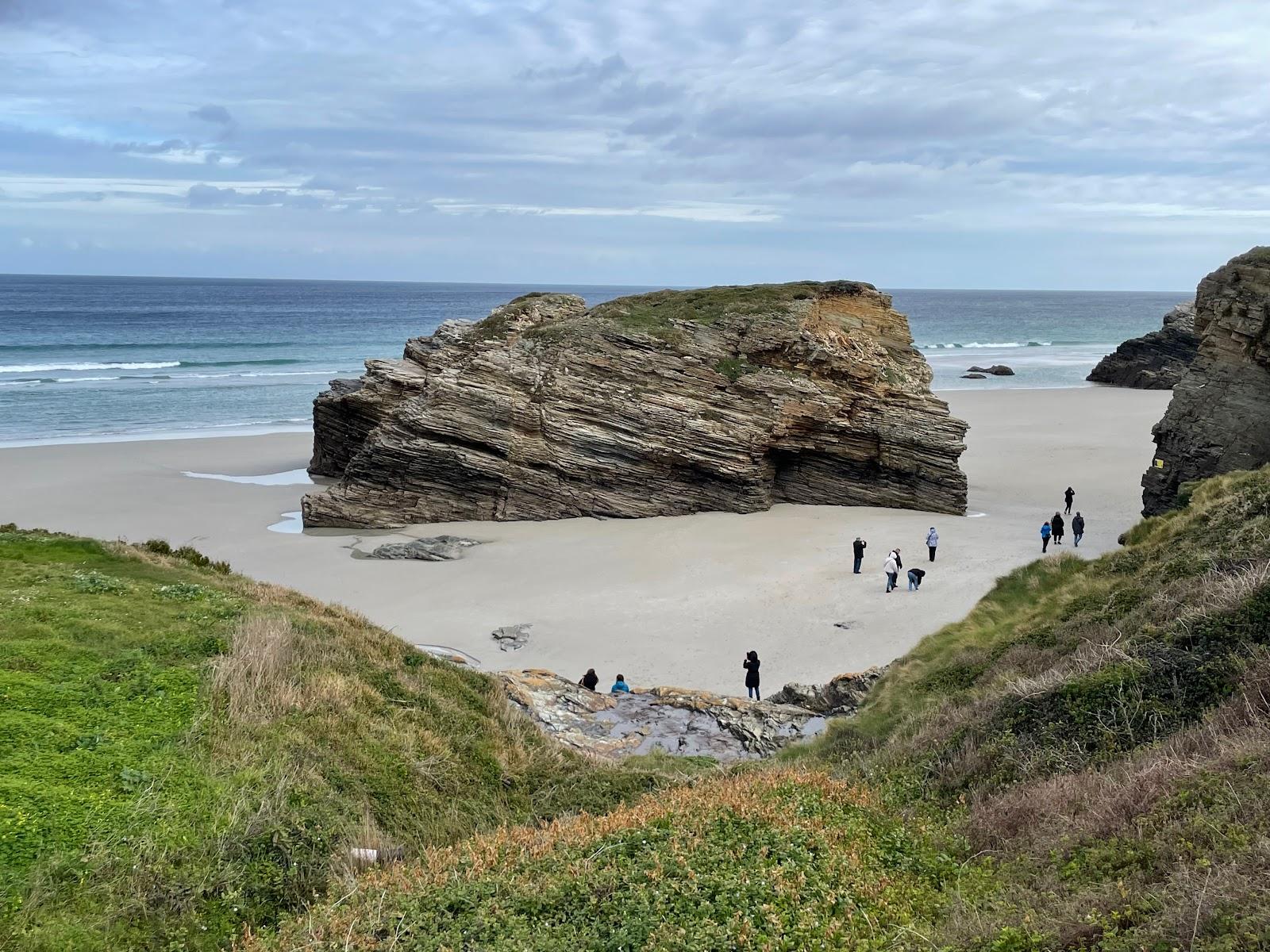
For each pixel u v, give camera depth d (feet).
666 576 110.63
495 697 56.13
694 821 33.78
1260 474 66.54
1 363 317.22
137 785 34.09
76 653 44.04
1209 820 24.58
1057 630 52.90
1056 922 22.12
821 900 26.86
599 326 151.33
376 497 139.44
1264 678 33.01
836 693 68.90
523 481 141.18
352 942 26.73
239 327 511.40
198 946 28.60
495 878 30.19
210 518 138.62
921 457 142.00
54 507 139.23
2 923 26.37
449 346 164.76
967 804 35.24
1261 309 113.19
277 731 41.04
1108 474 164.35
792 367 149.48
